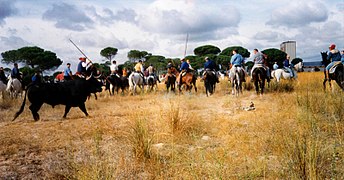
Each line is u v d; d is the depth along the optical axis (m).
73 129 7.79
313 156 4.01
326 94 9.75
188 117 7.47
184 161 4.75
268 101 11.87
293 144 4.56
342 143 4.91
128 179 4.36
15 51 56.28
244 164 4.66
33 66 56.69
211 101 13.15
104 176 4.14
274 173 4.25
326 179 3.92
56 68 60.00
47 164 5.07
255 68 14.27
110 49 54.81
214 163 4.49
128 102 14.12
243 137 6.07
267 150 5.36
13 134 7.35
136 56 64.75
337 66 12.38
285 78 18.89
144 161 5.02
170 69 20.20
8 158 5.53
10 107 13.82
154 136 6.26
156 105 11.43
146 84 21.56
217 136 6.59
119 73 21.03
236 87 15.03
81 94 9.74
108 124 7.95
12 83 16.94
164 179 4.31
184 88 21.08
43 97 9.27
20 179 4.53
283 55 63.72
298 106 8.64
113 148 5.82
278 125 6.51
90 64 13.34
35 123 8.90
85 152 5.64
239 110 9.93
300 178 3.92
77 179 4.18
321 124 6.49
